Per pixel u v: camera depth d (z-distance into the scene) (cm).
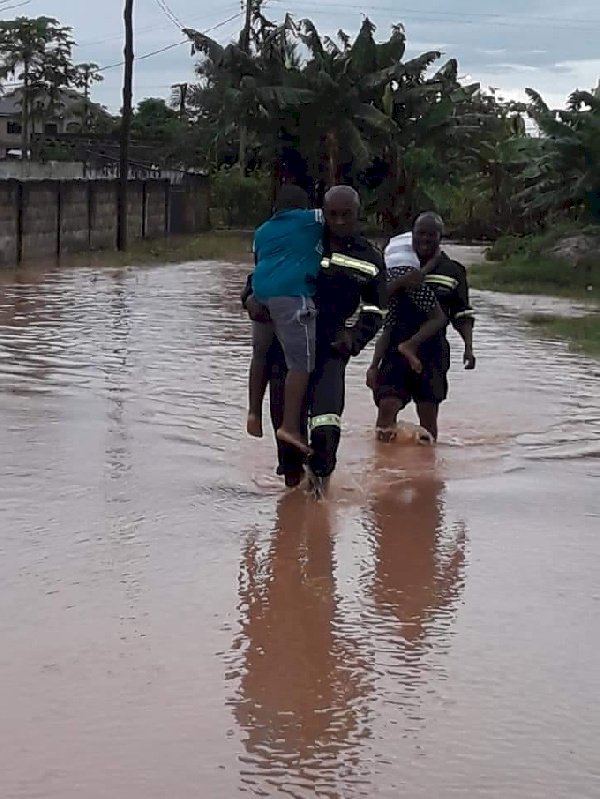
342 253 683
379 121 3956
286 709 411
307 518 647
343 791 358
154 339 1373
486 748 386
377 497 698
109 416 906
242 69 4103
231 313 1698
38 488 690
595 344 1435
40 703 411
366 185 4156
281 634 479
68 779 360
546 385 1119
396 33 4066
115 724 397
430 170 4122
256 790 357
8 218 2656
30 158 5406
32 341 1320
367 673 443
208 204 4528
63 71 7788
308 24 4128
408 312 824
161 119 7631
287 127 4050
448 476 754
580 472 773
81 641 466
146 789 356
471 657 460
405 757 379
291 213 689
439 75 4312
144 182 3672
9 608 498
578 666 452
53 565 555
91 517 635
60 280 2228
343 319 692
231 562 568
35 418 890
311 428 684
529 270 2581
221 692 423
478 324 1686
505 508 679
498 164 4484
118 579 538
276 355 713
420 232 819
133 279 2302
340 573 557
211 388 1041
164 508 658
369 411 959
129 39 3269
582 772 371
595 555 591
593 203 3052
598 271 2602
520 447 845
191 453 790
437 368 834
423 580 549
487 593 533
